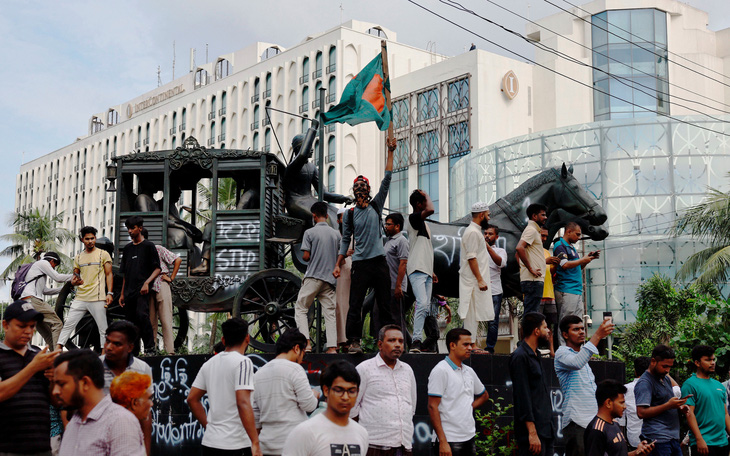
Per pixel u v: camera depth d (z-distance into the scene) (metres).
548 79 50.59
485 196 41.56
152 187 13.14
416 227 10.32
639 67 48.28
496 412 10.06
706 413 9.29
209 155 12.41
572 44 50.16
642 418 8.93
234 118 62.16
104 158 74.31
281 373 7.10
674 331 23.41
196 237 12.98
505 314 33.72
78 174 77.75
